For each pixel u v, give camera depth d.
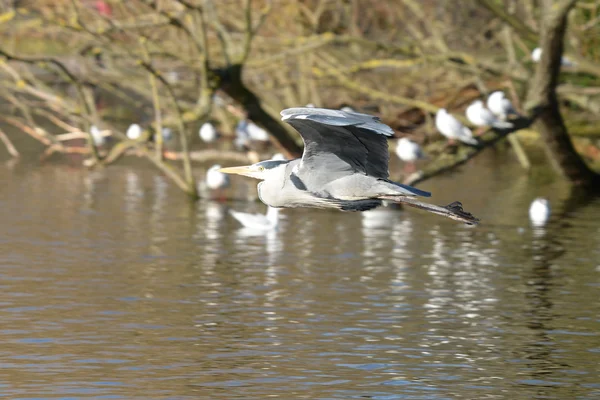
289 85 26.02
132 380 9.04
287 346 10.18
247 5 21.39
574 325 11.12
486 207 19.97
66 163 25.88
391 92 28.25
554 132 22.23
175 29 24.58
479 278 13.47
